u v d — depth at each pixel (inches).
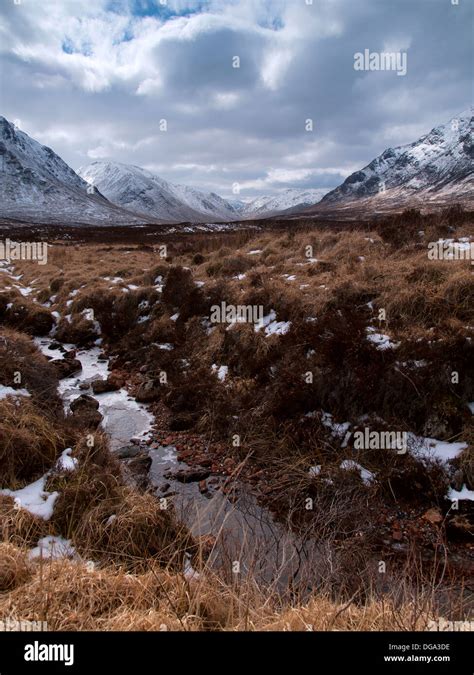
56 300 537.6
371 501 192.4
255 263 463.2
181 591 109.4
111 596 104.5
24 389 235.8
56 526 146.9
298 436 232.1
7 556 111.3
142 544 141.7
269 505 196.9
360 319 268.2
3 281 630.5
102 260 756.0
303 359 261.1
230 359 308.3
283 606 111.4
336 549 160.7
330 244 470.3
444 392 221.0
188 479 217.9
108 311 465.4
